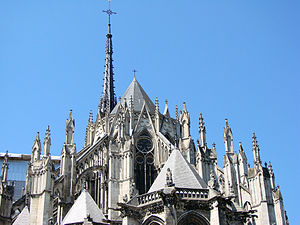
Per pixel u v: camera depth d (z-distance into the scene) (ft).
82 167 296.30
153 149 317.42
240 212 188.34
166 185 172.24
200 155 277.03
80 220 191.11
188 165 192.44
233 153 277.64
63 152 286.66
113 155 271.69
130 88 365.40
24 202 270.26
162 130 327.67
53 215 278.26
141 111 326.85
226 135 282.15
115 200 261.03
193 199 172.86
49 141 263.90
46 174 248.52
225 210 173.37
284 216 263.90
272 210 253.03
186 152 295.89
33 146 284.41
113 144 275.59
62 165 284.61
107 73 453.99
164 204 168.14
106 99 437.17
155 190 184.85
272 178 271.28
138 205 181.78
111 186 263.49
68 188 276.62
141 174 309.22
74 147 289.74
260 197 254.27
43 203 241.96
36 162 255.09
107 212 277.03
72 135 297.74
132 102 336.90
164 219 170.30
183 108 325.62
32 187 248.52
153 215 174.60
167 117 334.65
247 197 262.06
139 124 322.34
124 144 275.39
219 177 281.74
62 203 267.80
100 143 312.71
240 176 274.98
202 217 171.32
